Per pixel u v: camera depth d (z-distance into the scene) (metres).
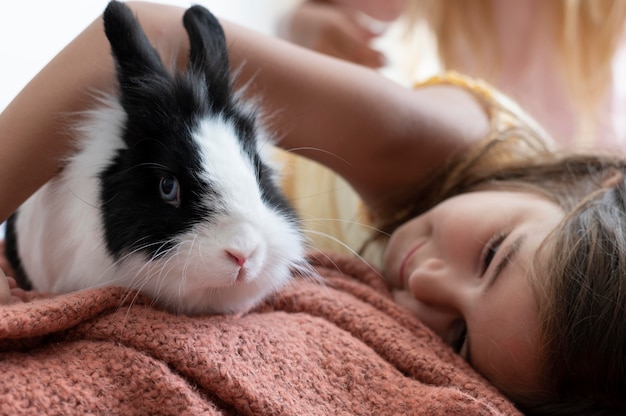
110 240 0.77
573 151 1.23
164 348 0.73
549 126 1.87
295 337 0.84
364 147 1.08
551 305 0.88
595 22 1.83
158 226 0.74
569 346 0.88
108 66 0.86
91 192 0.80
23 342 0.72
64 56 0.86
